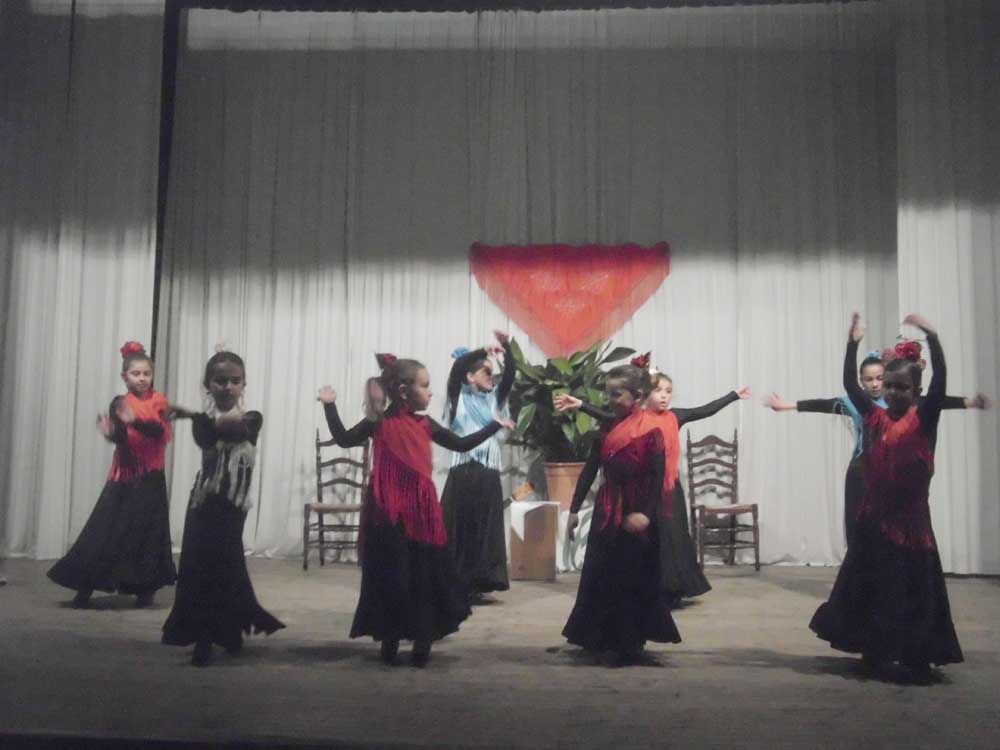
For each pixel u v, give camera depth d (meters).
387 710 2.97
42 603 4.84
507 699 3.11
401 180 7.03
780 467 6.68
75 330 6.61
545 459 6.44
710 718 2.91
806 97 6.83
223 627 3.54
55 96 6.71
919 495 3.37
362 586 3.60
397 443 3.62
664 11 6.95
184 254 7.09
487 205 6.97
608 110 6.96
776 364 6.72
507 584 5.21
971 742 2.69
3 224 6.62
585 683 3.32
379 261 7.00
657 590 3.60
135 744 2.68
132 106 6.71
